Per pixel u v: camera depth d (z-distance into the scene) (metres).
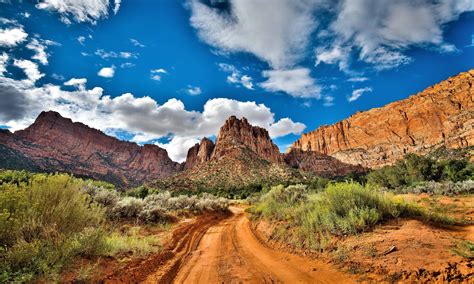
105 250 6.22
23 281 3.82
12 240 4.59
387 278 4.53
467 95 175.88
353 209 7.38
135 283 5.46
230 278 5.91
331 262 5.94
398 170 30.88
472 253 4.53
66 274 4.51
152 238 9.11
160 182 104.50
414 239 5.56
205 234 13.66
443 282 3.97
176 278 6.20
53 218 5.45
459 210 9.61
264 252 8.46
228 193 71.50
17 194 5.13
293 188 15.71
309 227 8.34
